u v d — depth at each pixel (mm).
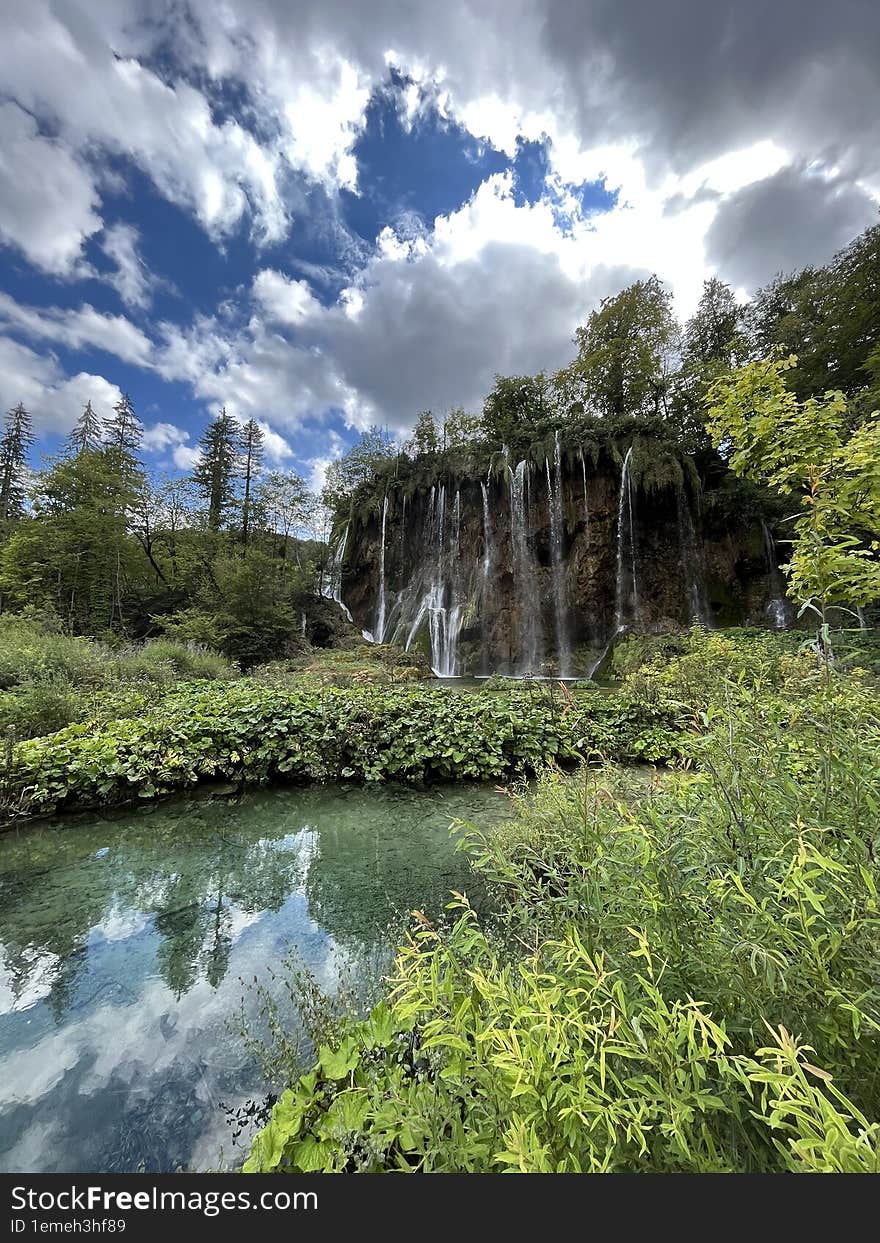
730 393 2939
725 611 18828
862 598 2145
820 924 1103
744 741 1536
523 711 6504
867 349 15602
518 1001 1100
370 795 5387
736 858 1315
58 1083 1881
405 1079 1399
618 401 24938
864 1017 903
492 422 27875
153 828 4523
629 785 2000
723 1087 960
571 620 20062
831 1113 710
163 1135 1672
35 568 21359
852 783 1243
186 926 2996
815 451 2607
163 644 13172
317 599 25000
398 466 27359
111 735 5484
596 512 20312
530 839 2887
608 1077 1065
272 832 4453
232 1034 2125
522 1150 814
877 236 15547
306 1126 1409
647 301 23922
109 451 26750
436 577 23938
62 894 3379
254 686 9477
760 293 22641
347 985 2320
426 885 3496
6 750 4789
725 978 1114
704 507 19453
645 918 1298
